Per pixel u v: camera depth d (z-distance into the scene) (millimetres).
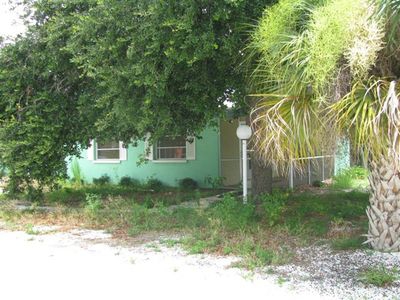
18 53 10750
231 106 10062
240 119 14492
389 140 4766
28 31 10523
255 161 11312
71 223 9977
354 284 5309
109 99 8688
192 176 16469
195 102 8461
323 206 10547
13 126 10625
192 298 5125
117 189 16219
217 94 8539
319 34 4852
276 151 5676
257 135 5980
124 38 7574
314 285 5340
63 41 9961
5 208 11836
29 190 11648
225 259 6695
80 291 5527
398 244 6555
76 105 11125
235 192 14531
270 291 5215
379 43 4805
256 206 10484
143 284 5695
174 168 16812
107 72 7770
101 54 7887
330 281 5457
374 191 6668
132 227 9211
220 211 9219
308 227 8328
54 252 7492
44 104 10922
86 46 8586
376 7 4703
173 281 5758
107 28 7887
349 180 15727
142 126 8156
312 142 5359
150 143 10211
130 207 10859
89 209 10656
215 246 7352
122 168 17844
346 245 6883
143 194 14953
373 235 6738
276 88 5762
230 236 7930
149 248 7574
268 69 5891
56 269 6484
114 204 11062
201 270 6188
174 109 8758
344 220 9062
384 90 4871
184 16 6906
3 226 9977
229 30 7457
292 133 5379
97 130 10344
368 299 4801
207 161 16219
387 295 4902
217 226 8422
